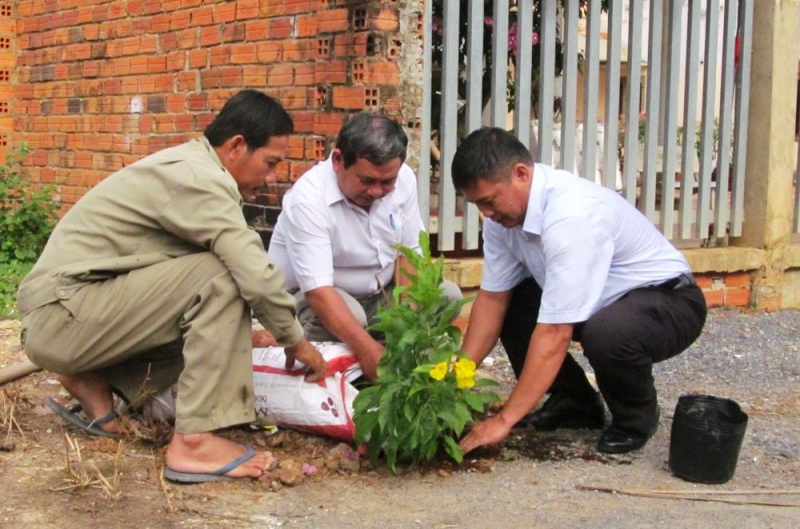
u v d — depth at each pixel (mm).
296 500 3375
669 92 6648
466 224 5855
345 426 3775
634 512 3350
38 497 3312
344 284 4305
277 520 3203
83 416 4094
